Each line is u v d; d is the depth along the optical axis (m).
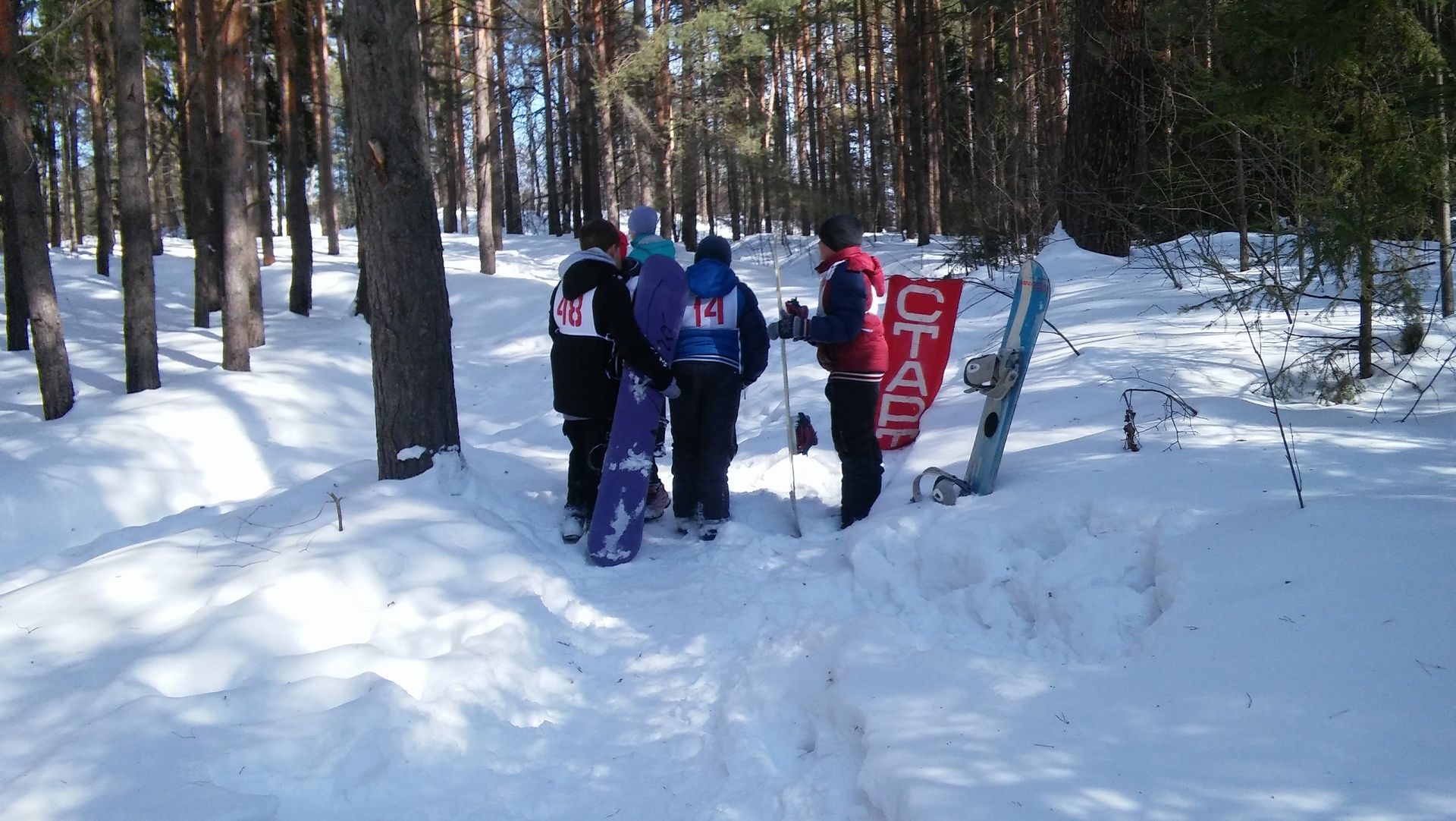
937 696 2.91
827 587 4.17
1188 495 3.77
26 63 14.88
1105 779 2.37
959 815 2.32
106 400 10.48
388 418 5.14
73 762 2.77
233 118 12.00
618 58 20.81
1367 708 2.40
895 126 24.50
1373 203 4.93
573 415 5.09
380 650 3.52
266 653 3.51
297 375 11.76
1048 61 18.50
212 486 9.32
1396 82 5.13
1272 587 2.99
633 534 4.86
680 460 5.18
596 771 3.07
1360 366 5.18
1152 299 8.52
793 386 8.56
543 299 16.73
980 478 4.46
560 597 4.35
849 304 4.89
